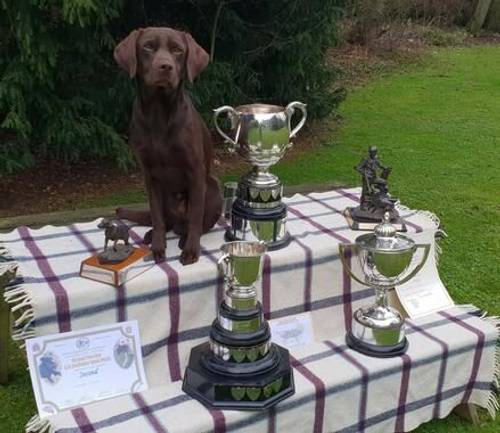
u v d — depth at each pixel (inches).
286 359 78.9
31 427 70.9
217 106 208.1
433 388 86.7
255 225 88.4
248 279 72.8
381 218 96.7
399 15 449.7
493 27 494.0
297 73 224.5
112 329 77.8
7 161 170.6
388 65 381.7
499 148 235.9
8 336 96.5
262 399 72.7
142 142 85.2
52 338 74.4
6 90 160.7
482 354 89.4
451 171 208.8
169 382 82.4
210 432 70.7
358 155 222.5
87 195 183.9
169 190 90.4
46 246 88.7
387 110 288.5
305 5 213.5
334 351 85.1
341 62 375.2
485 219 168.6
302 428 77.3
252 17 219.3
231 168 205.8
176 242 91.7
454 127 262.8
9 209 173.2
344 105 295.4
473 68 380.5
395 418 85.0
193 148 85.0
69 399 73.4
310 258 89.4
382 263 82.4
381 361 82.1
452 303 99.5
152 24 201.8
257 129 85.7
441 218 168.6
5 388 99.2
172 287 80.8
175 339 83.5
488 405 91.7
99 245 89.8
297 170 204.7
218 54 218.8
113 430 68.4
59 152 191.5
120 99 183.0
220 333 73.9
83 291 75.5
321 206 109.2
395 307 97.0
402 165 213.6
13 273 84.0
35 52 159.6
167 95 81.6
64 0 144.6
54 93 180.7
